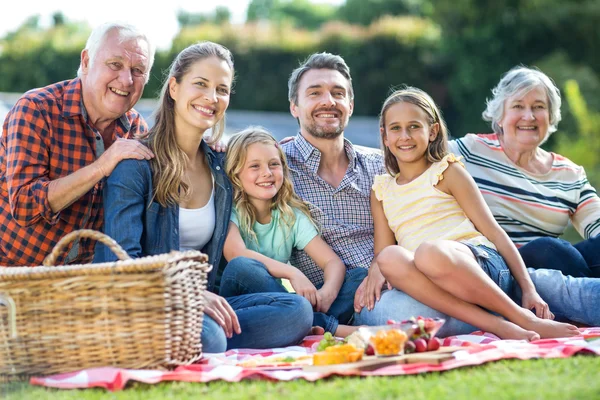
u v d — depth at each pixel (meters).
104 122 4.51
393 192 4.64
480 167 5.14
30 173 4.16
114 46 4.32
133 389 3.13
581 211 5.20
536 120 5.05
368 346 3.41
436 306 4.03
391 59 21.39
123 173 4.04
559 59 19.48
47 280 3.27
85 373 3.20
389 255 4.10
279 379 3.18
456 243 4.13
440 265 3.91
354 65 21.58
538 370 3.19
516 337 3.84
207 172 4.43
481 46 20.59
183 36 22.27
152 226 4.11
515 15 20.45
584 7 20.19
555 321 4.10
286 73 22.17
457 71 20.89
